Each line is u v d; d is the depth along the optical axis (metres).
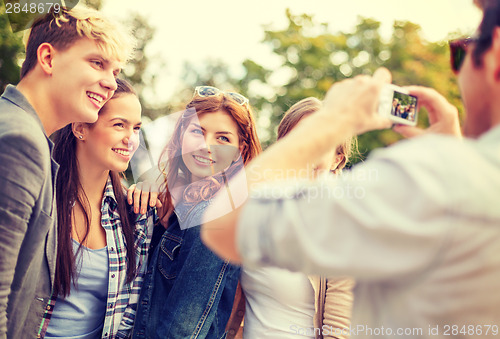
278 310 1.73
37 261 1.54
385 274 0.62
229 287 1.82
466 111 0.81
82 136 1.82
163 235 1.91
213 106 1.95
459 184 0.60
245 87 14.53
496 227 0.60
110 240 1.87
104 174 1.90
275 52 15.10
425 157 0.63
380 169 0.64
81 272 1.82
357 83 0.74
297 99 14.55
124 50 1.74
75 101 1.64
